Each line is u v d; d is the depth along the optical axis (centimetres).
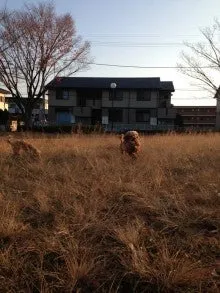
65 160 955
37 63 3506
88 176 719
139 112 5481
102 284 347
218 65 3688
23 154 984
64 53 3759
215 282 345
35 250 404
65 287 340
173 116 5419
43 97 4303
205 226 473
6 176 734
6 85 3547
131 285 348
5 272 362
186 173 784
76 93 5531
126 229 444
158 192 605
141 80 5600
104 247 414
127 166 805
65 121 5528
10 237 435
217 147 1264
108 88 5441
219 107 5609
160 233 448
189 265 365
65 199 561
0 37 3303
